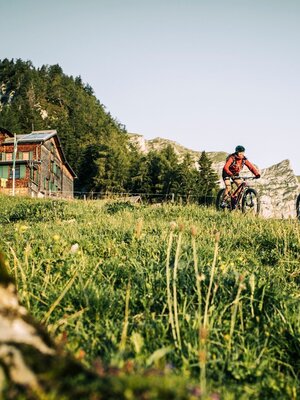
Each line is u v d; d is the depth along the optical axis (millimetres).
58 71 188625
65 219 10883
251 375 2650
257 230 8117
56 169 53562
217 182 87375
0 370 1157
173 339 2947
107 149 92062
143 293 3832
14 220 11859
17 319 1396
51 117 152125
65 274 4254
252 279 3699
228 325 3258
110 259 5043
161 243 5977
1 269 1574
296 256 6258
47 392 1126
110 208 13094
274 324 3371
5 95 177750
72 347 2502
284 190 122062
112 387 1126
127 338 2900
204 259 4961
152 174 87750
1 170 43906
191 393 1220
